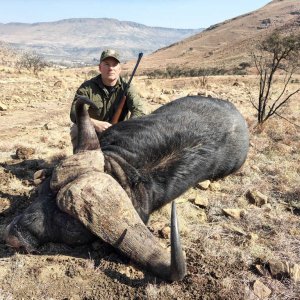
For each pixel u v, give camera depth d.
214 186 2.57
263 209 2.33
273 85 9.45
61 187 1.65
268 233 2.10
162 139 2.00
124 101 2.46
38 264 1.74
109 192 1.58
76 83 8.42
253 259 1.86
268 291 1.64
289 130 4.01
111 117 2.50
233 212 2.25
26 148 3.07
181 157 2.04
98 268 1.73
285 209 2.37
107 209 1.56
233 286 1.67
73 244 1.77
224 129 2.33
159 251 1.56
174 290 1.62
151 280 1.67
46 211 1.69
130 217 1.59
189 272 1.74
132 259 1.58
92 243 1.81
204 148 2.18
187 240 2.00
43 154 3.14
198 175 2.22
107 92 2.46
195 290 1.64
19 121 4.47
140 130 1.99
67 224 1.67
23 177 2.67
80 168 1.67
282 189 2.59
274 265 1.75
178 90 7.57
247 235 2.04
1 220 2.09
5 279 1.66
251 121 4.25
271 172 2.89
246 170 2.85
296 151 3.36
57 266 1.74
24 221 1.71
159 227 2.07
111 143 1.97
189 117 2.19
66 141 3.49
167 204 2.19
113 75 2.41
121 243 1.57
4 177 2.62
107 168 1.76
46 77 9.87
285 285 1.69
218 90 7.84
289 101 6.01
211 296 1.61
